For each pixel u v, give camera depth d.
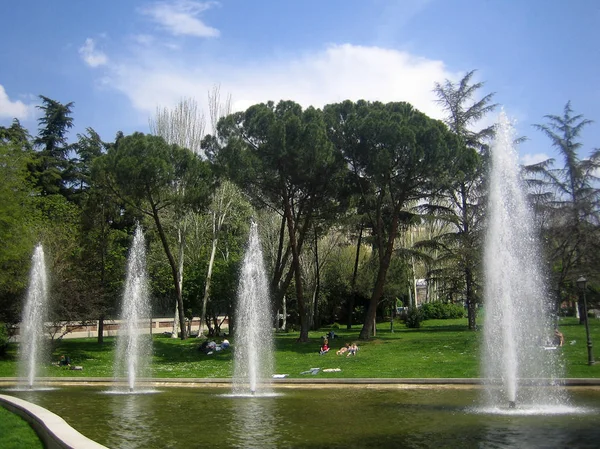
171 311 54.91
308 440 10.81
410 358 25.00
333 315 56.62
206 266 43.59
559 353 22.86
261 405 15.28
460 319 54.31
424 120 31.66
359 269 49.69
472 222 38.50
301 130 29.42
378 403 15.27
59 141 53.09
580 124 37.81
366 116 31.45
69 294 29.81
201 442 10.73
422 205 39.59
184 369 24.97
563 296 32.78
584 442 10.30
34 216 33.97
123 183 32.19
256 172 30.17
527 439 10.61
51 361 27.58
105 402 16.11
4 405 13.30
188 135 48.47
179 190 34.44
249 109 31.44
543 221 32.25
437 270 39.09
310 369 22.97
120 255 37.72
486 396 16.06
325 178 32.03
